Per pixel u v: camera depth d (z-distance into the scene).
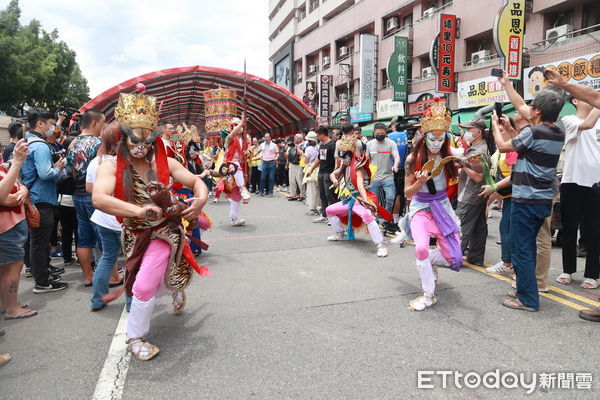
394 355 3.00
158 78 11.98
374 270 5.14
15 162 3.31
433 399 2.48
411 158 3.98
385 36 24.69
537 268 4.32
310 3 36.12
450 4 19.23
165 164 3.07
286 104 15.40
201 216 5.68
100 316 3.86
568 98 4.34
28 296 4.46
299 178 11.88
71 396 2.57
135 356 3.00
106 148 3.80
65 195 5.54
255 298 4.18
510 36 14.31
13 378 2.78
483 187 4.71
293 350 3.08
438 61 17.88
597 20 13.82
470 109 17.62
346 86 30.14
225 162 7.54
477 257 5.38
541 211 3.67
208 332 3.41
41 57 30.03
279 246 6.44
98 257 4.95
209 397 2.52
